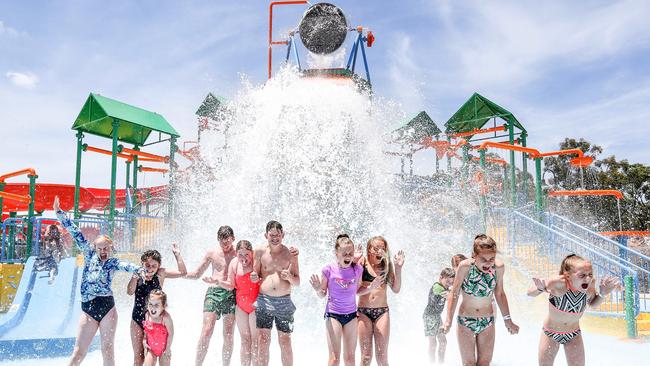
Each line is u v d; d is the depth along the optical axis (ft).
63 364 20.99
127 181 57.67
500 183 52.75
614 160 107.86
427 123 62.64
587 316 32.58
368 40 42.75
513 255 36.27
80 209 72.28
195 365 18.60
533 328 29.78
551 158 109.81
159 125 53.88
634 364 21.63
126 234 43.01
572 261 15.37
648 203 102.94
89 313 16.89
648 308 39.42
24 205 68.69
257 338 17.53
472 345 15.72
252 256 18.10
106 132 54.70
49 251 42.19
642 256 36.42
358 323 16.63
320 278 16.75
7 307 38.86
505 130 53.52
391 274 17.11
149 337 16.44
